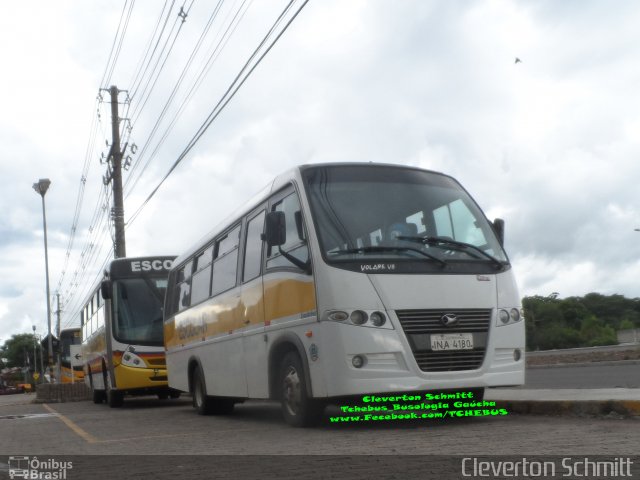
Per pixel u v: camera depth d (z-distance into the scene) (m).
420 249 9.09
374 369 8.45
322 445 7.71
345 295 8.58
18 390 79.50
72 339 42.91
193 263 14.48
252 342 10.79
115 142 30.88
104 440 10.00
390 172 9.84
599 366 26.31
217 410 13.66
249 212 11.34
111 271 19.52
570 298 69.88
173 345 15.66
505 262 9.55
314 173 9.57
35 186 44.28
